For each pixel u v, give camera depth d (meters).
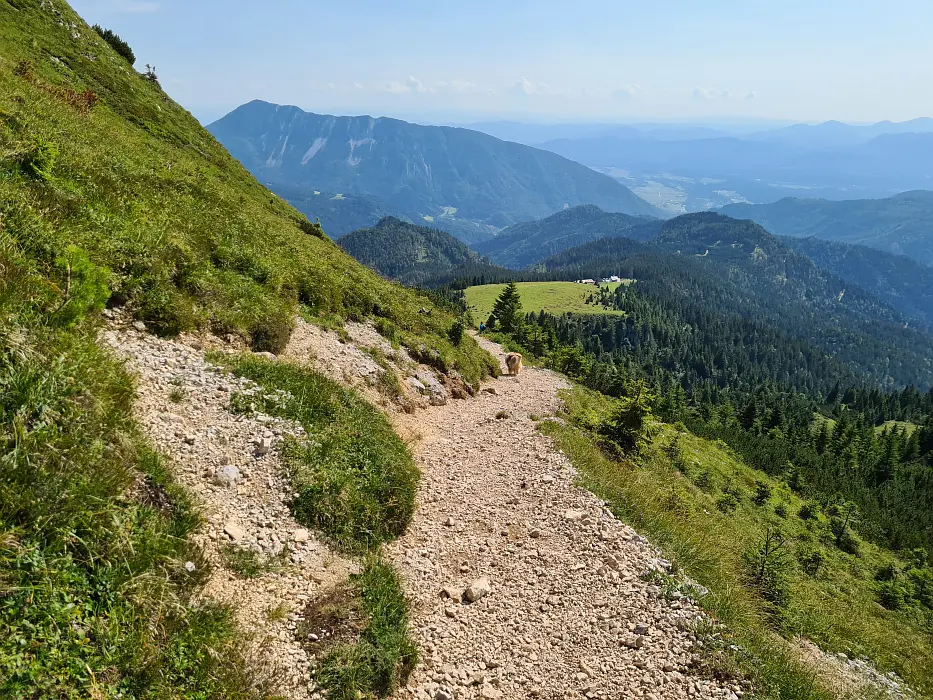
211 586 6.33
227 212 20.06
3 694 3.82
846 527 31.62
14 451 5.14
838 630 14.19
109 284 9.96
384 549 9.27
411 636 7.45
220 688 5.09
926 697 11.91
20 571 4.51
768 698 7.54
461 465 13.94
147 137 28.84
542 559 10.07
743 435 64.25
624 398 24.09
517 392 26.52
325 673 6.07
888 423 152.88
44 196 10.38
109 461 6.10
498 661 7.59
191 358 10.63
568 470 13.90
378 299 24.31
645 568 9.93
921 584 24.66
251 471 8.77
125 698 4.43
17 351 6.12
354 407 12.72
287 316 15.29
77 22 38.16
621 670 7.68
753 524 25.69
